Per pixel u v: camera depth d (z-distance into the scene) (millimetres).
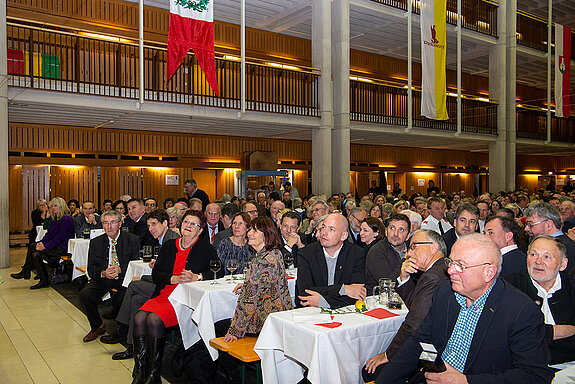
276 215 6836
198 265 4531
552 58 20156
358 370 3113
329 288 3818
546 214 4145
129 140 14484
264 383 3420
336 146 13516
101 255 5570
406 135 15859
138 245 5848
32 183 13039
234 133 15352
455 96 16391
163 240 5773
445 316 2475
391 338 3328
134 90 10812
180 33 9984
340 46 13281
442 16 14195
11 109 9828
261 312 3793
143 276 5129
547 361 2197
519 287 3260
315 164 13227
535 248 3098
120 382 4121
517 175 27031
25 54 9625
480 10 17625
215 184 16719
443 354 2486
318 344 2930
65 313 6336
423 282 3096
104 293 5359
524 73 23047
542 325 2260
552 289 3150
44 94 8875
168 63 9906
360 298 3750
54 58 10055
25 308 6578
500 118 18062
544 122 22125
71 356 4746
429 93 13898
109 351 4902
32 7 12328
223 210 6223
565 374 2473
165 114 10492
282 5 14203
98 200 14125
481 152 24891
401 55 19719
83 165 13750
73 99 9164
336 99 13477
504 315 2277
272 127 13406
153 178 15070
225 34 15859
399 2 14477
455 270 2311
